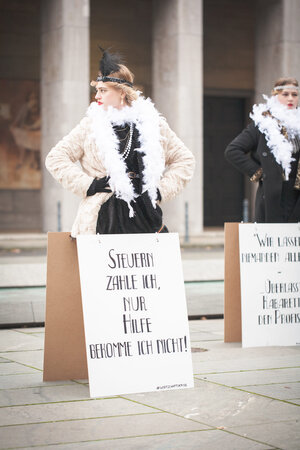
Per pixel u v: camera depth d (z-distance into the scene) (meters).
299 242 7.14
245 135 7.27
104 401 5.12
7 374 5.91
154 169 5.48
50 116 23.44
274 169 7.04
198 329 8.10
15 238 22.86
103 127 5.46
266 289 7.01
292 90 7.10
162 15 24.30
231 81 28.75
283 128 7.09
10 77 26.41
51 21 23.25
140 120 5.57
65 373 5.72
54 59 23.12
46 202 23.88
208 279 12.22
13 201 26.73
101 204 5.52
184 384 5.44
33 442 4.23
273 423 4.59
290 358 6.52
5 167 26.61
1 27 26.25
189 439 4.28
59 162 5.52
